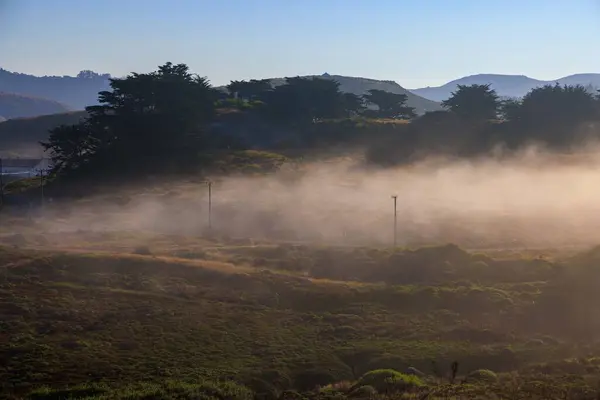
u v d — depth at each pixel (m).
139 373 28.55
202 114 111.00
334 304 39.72
